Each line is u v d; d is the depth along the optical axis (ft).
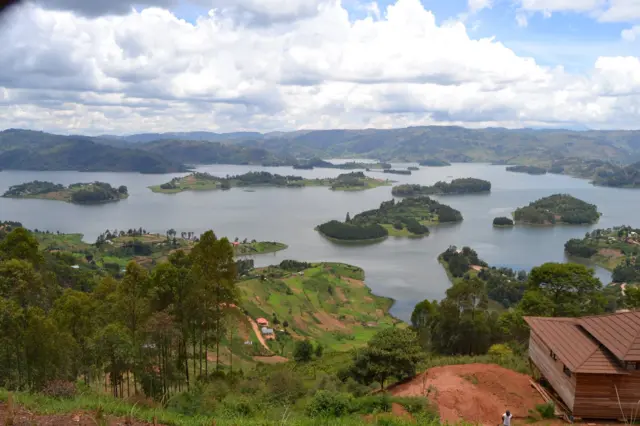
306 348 191.93
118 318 102.89
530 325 76.33
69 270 286.87
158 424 40.96
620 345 59.36
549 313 119.85
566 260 558.56
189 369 132.16
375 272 521.24
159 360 98.89
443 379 74.54
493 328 146.00
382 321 371.97
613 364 59.26
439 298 429.38
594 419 59.57
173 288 103.81
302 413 63.82
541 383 71.92
